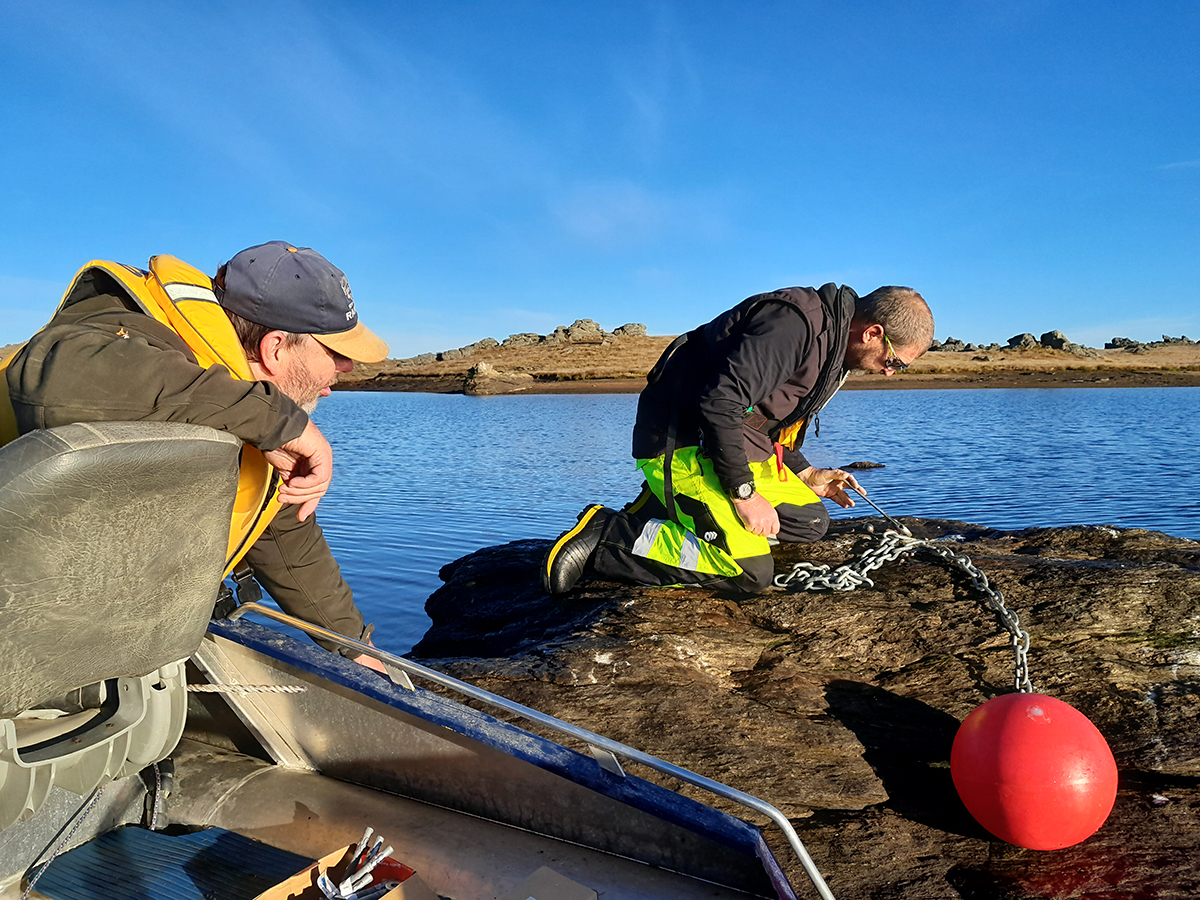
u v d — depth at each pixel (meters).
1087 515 9.85
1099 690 3.05
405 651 5.02
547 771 1.86
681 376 3.83
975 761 2.25
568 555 4.16
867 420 26.66
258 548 2.36
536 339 90.88
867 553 4.21
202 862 1.86
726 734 2.83
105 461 1.36
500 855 1.86
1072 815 2.12
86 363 1.49
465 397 56.34
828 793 2.53
